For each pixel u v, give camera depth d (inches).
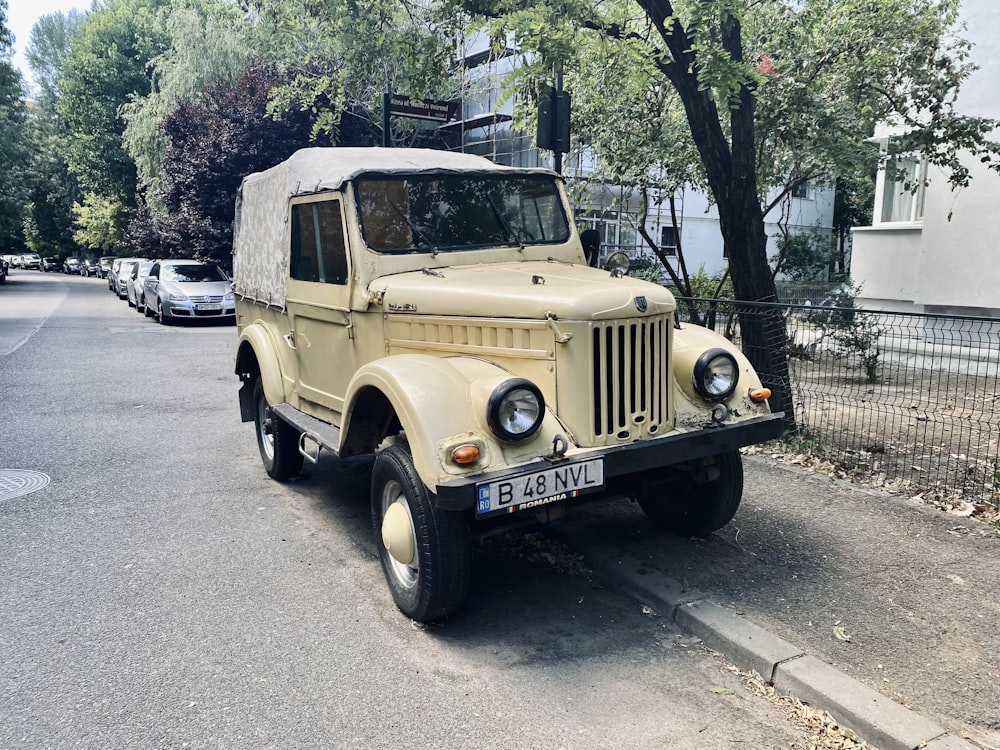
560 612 158.7
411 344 173.3
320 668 136.9
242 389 273.4
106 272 1813.5
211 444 296.5
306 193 203.9
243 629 151.3
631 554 180.5
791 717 122.7
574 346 144.3
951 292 433.7
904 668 130.9
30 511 219.8
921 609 151.1
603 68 343.6
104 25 1571.1
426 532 140.7
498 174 204.1
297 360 222.8
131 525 209.2
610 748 114.7
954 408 269.3
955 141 305.0
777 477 231.9
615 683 132.2
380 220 187.0
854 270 516.4
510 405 135.3
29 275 2194.9
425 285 169.8
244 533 203.6
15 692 129.4
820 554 177.8
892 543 183.0
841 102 318.7
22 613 157.9
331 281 196.5
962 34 412.5
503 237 201.2
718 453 166.9
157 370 462.9
